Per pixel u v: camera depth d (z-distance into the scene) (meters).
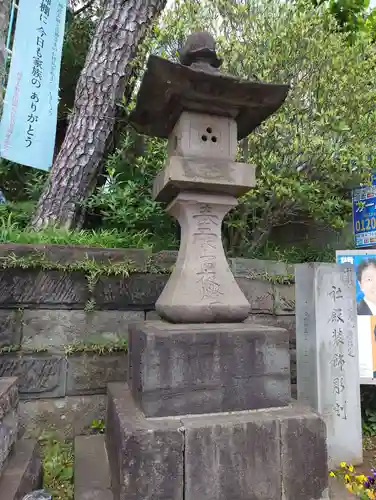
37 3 4.82
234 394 2.53
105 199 4.83
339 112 4.44
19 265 3.52
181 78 2.67
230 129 3.05
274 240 6.05
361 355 3.83
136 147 5.47
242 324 2.85
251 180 2.96
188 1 4.64
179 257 3.08
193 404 2.44
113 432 2.69
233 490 2.24
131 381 3.05
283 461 2.36
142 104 3.04
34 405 3.46
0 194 5.64
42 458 3.17
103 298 3.79
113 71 5.14
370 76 4.52
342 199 5.20
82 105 5.09
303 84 4.53
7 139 4.50
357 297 3.96
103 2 6.10
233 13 4.50
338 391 3.31
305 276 3.53
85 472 2.76
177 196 3.01
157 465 2.16
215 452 2.26
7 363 3.43
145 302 3.90
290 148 4.39
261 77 4.37
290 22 4.40
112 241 4.25
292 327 4.43
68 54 6.85
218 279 2.93
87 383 3.63
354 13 6.10
